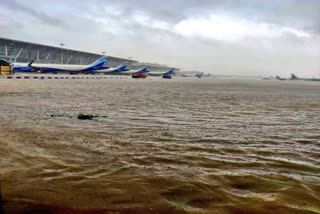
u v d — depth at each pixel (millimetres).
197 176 5234
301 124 12016
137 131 9492
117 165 5770
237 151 7223
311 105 21094
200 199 4203
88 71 106812
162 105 18156
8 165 5574
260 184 4902
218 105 19312
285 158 6672
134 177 5082
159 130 9773
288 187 4773
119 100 20719
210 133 9508
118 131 9375
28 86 33250
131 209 3807
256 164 6125
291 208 3941
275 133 9844
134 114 13672
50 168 5473
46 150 6730
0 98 19156
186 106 18000
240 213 3768
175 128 10250
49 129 9281
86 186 4609
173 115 13719
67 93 25500
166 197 4242
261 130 10375
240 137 8992
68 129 9422
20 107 14820
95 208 3820
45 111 13625
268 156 6820
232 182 4973
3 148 6734
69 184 4684
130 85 46938
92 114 13180
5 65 63906
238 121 12398
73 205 3904
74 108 15203
